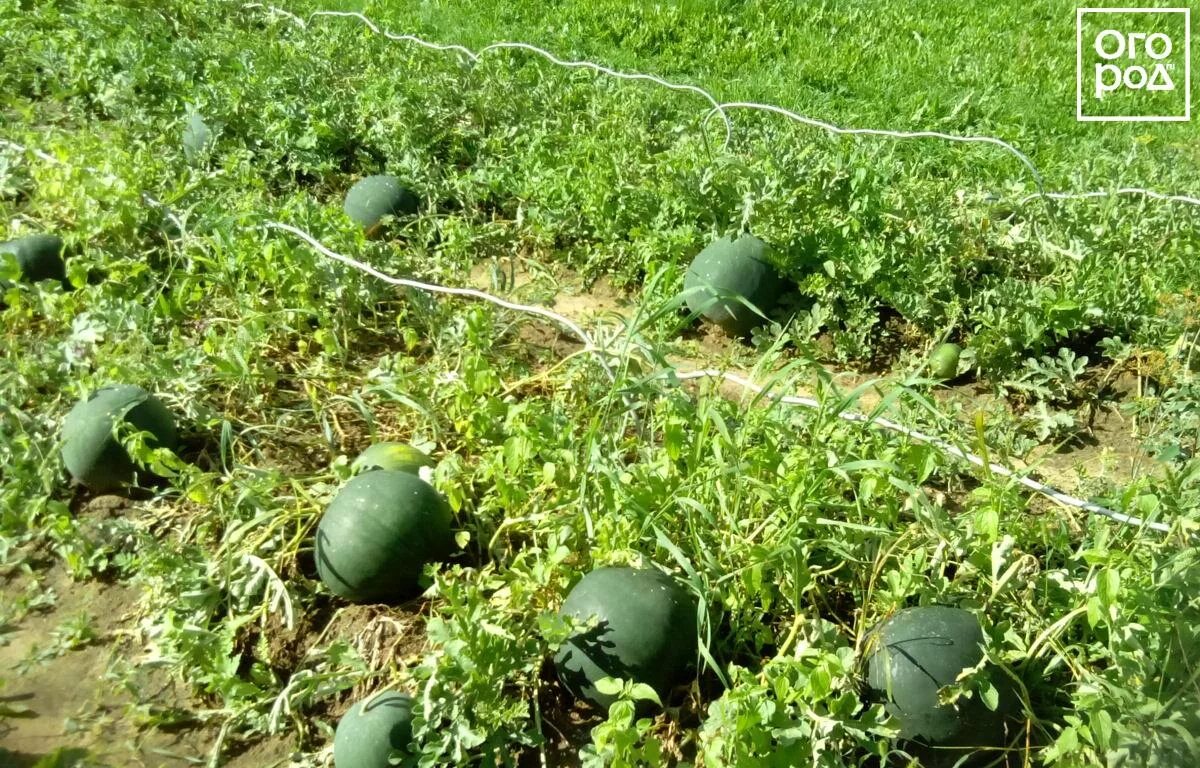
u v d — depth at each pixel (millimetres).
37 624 1698
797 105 3789
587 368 2033
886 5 4762
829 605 1641
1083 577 1599
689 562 1563
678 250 2605
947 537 1612
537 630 1549
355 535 1616
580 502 1616
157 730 1534
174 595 1660
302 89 3385
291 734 1536
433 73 3574
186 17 4133
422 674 1410
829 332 2535
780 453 1699
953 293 2523
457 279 2533
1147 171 3211
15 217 2639
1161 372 2320
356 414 2109
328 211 2531
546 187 2871
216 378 2053
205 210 2562
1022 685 1399
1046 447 2227
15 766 1449
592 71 3893
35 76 3521
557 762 1500
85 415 1867
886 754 1326
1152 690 1349
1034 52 4379
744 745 1262
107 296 2266
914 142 3539
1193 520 1530
